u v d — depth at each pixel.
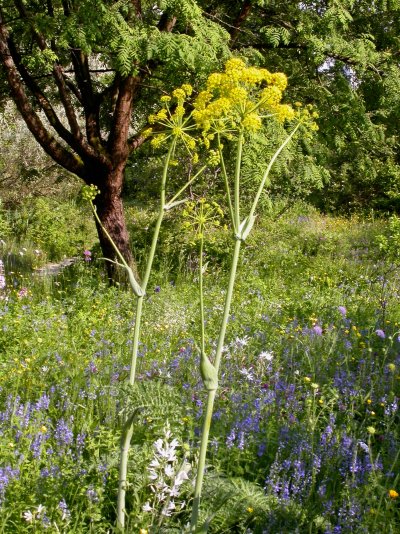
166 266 10.89
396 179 19.77
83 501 3.41
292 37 10.15
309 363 5.76
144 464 3.61
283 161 8.79
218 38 8.30
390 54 9.98
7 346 6.40
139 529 3.20
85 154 9.49
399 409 4.90
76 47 9.10
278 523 3.28
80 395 4.73
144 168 14.51
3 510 3.20
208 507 3.35
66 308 8.17
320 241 14.64
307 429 4.20
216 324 7.57
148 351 6.42
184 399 4.52
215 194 12.00
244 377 5.27
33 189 17.70
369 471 3.74
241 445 3.99
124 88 9.46
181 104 3.23
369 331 7.09
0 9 8.97
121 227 9.82
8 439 3.89
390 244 10.45
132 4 8.63
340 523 3.25
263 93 2.90
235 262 2.71
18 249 13.16
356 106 9.70
